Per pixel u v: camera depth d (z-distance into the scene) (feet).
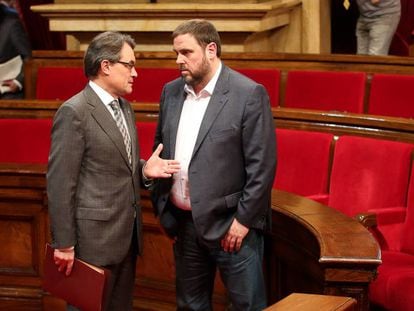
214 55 8.03
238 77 8.08
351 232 8.29
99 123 7.98
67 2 17.20
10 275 11.41
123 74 8.04
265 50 17.80
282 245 9.53
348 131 11.39
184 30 7.91
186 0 16.56
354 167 10.71
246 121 7.88
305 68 15.28
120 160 8.09
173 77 15.14
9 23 16.06
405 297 8.91
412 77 13.70
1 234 11.35
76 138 7.88
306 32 17.89
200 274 8.58
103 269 7.90
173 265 10.75
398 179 10.29
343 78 14.29
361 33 17.33
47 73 15.72
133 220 8.30
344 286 7.57
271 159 7.93
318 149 11.20
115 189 8.09
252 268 8.21
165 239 10.73
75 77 15.56
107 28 16.75
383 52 16.96
